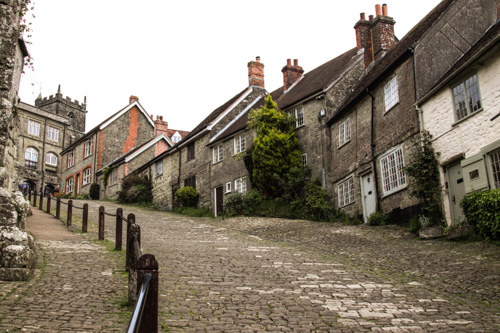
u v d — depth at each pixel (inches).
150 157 1659.7
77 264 359.3
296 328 224.8
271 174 944.3
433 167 586.2
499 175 486.3
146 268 176.1
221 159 1187.9
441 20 644.1
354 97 800.3
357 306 268.5
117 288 288.5
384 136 717.9
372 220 700.7
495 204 442.6
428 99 609.0
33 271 308.3
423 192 583.5
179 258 422.3
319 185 904.9
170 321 229.6
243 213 986.7
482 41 581.6
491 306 266.4
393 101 699.4
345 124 852.0
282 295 293.0
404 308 264.8
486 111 506.0
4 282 278.7
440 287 318.3
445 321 237.6
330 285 323.9
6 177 356.2
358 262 433.7
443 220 566.6
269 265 400.8
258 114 1005.2
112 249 449.4
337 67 1013.8
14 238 296.2
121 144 1833.2
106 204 1349.7
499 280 317.7
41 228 582.9
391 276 363.6
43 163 2340.1
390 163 696.4
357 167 793.6
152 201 1467.8
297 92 1080.8
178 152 1378.0
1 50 385.7
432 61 634.2
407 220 641.0
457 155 546.9
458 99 557.9
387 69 701.3
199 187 1252.5
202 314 245.3
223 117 1259.8
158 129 1871.3
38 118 2361.0
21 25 453.7
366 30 964.0
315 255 470.0
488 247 425.1
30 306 233.6
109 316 227.0
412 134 639.8
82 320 217.2
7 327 197.9
